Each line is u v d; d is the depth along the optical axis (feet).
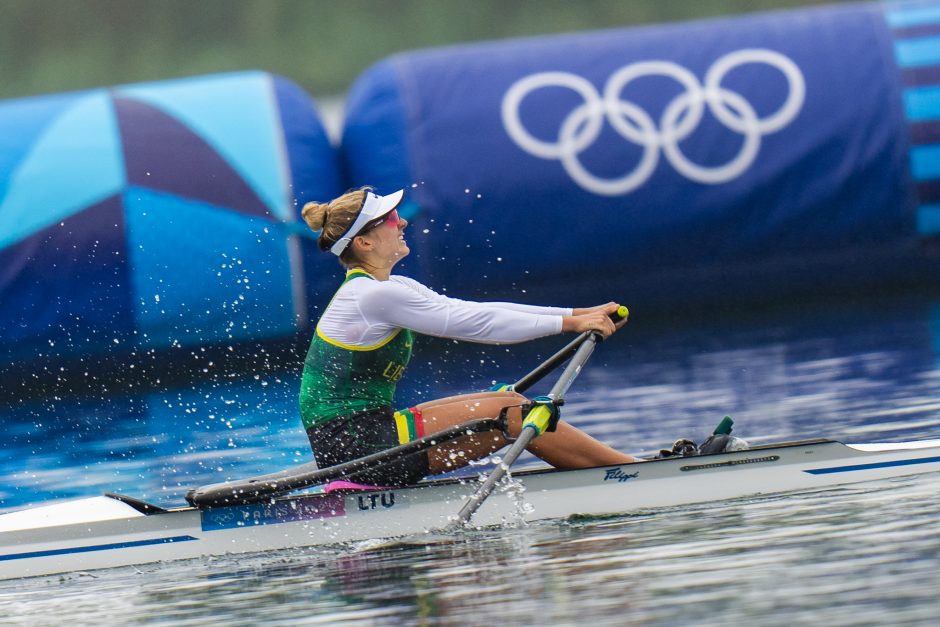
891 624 40.81
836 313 162.20
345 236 65.05
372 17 572.51
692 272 174.81
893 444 67.72
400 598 49.98
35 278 156.66
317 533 64.69
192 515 65.10
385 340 65.00
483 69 173.06
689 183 171.53
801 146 172.55
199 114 165.78
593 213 170.30
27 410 137.28
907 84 174.40
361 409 65.16
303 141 168.25
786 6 550.36
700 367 126.11
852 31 176.76
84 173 159.22
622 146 170.60
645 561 52.11
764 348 135.33
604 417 100.99
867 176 173.37
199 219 158.81
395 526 64.69
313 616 48.60
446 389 124.57
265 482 64.28
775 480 66.13
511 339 65.46
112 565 64.59
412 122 169.78
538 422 63.00
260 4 570.46
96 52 568.41
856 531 53.67
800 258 175.52
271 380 145.28
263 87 171.01
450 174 168.45
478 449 66.18
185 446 102.58
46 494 86.99
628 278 174.19
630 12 565.94
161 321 158.20
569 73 172.76
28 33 567.59
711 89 172.55
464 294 169.99
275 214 161.07
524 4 571.69
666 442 87.35
